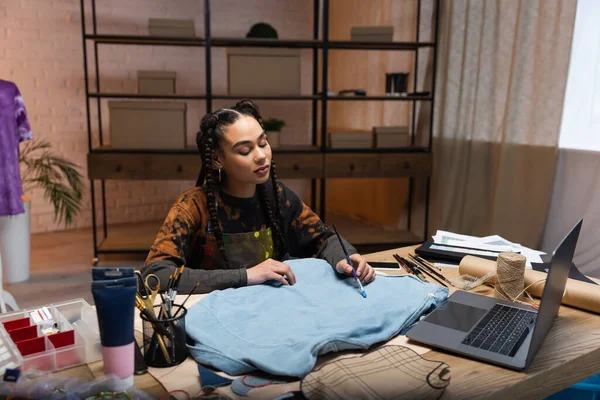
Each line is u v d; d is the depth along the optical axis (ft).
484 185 11.27
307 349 3.13
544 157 9.59
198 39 11.22
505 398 2.98
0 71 13.52
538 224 9.78
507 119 10.26
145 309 3.17
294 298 4.03
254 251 4.99
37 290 10.27
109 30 14.64
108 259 12.39
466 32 11.59
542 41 9.46
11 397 2.71
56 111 14.34
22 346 3.13
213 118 4.66
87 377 3.02
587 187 9.01
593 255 8.98
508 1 10.37
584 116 9.07
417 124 13.57
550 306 3.47
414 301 4.00
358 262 4.62
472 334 3.55
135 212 15.88
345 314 3.74
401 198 14.47
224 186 4.99
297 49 11.45
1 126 9.34
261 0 16.28
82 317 3.60
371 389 2.84
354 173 11.93
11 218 10.42
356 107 15.98
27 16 13.65
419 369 3.05
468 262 4.83
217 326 3.52
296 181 18.63
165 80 11.39
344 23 16.44
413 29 13.43
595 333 3.70
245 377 3.04
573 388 4.80
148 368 3.19
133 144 11.35
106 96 11.21
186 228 4.74
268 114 16.99
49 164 11.85
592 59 8.87
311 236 5.58
